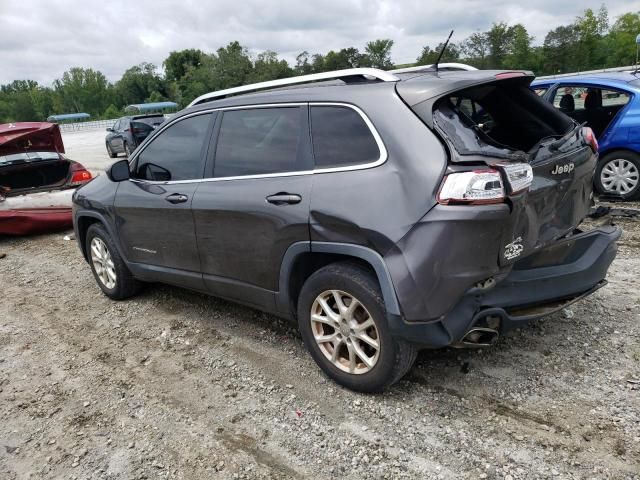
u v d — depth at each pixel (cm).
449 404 316
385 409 317
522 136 380
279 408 329
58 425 334
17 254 755
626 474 254
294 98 346
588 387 321
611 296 440
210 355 403
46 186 866
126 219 467
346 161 312
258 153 361
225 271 390
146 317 483
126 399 355
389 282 286
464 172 270
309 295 336
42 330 479
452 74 327
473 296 286
